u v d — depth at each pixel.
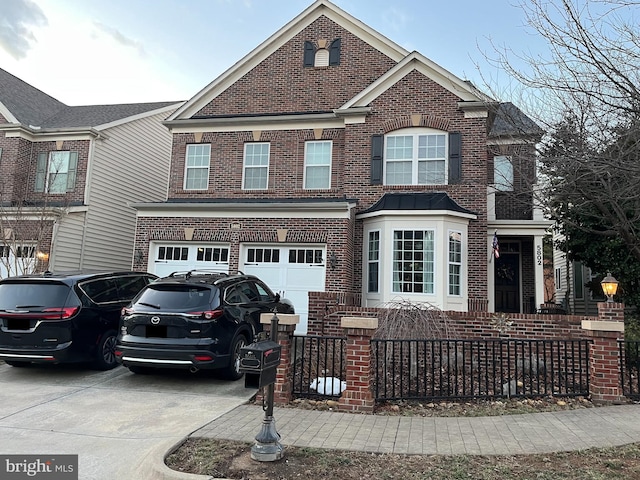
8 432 5.56
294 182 15.47
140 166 20.33
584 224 12.82
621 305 8.09
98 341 8.48
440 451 4.94
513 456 4.82
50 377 8.23
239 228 13.84
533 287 16.72
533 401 7.03
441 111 14.24
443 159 14.09
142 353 7.37
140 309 7.64
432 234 12.99
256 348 4.62
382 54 15.92
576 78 7.37
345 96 15.98
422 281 12.87
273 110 16.38
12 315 7.93
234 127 16.25
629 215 10.62
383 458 4.73
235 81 16.81
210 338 7.44
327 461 4.59
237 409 6.45
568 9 6.96
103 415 6.20
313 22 16.53
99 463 4.67
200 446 4.98
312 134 15.66
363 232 13.95
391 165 14.43
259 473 4.29
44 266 15.48
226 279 8.48
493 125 14.77
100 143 18.03
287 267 13.51
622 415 6.34
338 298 11.25
